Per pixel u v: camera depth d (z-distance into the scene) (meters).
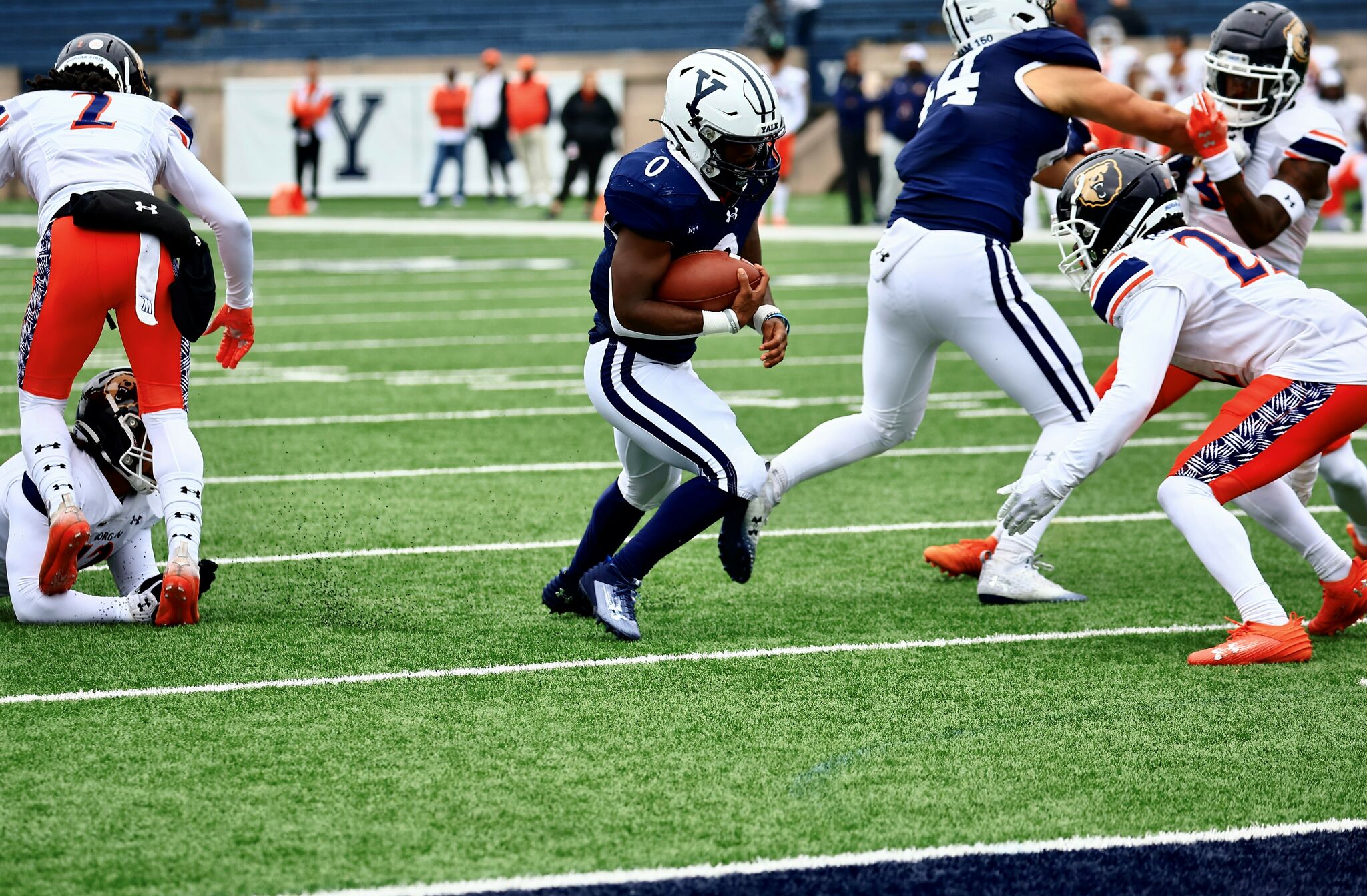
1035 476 11.98
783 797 9.23
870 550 15.88
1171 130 13.27
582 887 8.06
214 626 12.73
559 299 37.81
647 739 10.20
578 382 26.23
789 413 23.47
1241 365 12.13
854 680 11.52
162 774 9.51
